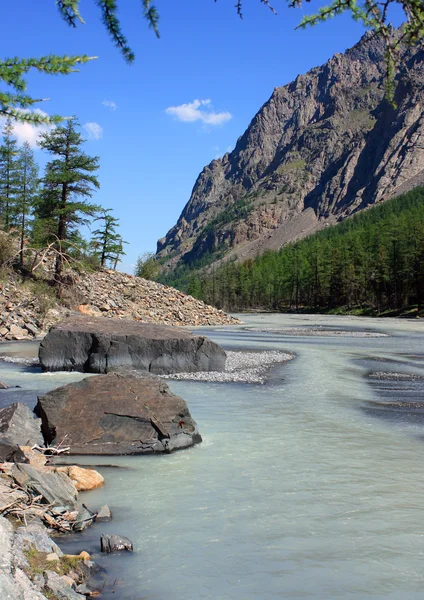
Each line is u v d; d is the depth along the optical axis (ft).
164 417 33.99
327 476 27.73
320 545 19.61
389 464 29.89
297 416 42.73
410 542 19.84
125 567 17.92
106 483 26.89
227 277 530.68
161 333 71.92
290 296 472.85
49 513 21.48
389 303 343.87
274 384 59.31
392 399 50.78
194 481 27.04
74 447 31.81
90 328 70.64
